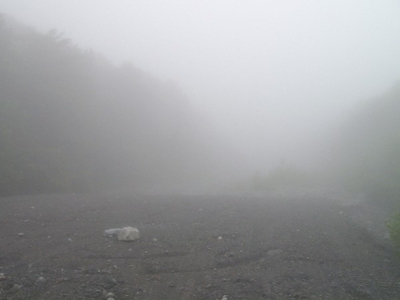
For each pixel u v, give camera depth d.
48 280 6.62
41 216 12.73
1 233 10.05
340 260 9.11
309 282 7.29
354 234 12.34
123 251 8.84
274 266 8.29
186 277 7.30
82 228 11.28
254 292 6.57
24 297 5.80
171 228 11.88
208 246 9.71
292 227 12.98
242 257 8.81
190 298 6.23
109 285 6.50
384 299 6.51
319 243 10.75
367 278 7.75
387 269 8.55
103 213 14.20
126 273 7.30
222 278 7.29
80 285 6.45
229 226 12.68
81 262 7.82
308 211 17.28
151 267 7.73
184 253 8.97
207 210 16.25
